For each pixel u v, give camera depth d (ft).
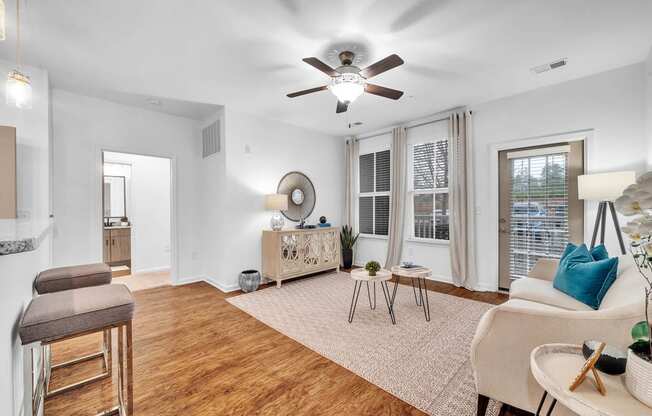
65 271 6.30
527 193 11.57
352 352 7.36
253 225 13.96
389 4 6.28
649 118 8.79
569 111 10.45
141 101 12.22
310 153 16.78
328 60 8.66
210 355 7.30
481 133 12.60
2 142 5.27
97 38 7.49
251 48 8.02
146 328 8.97
